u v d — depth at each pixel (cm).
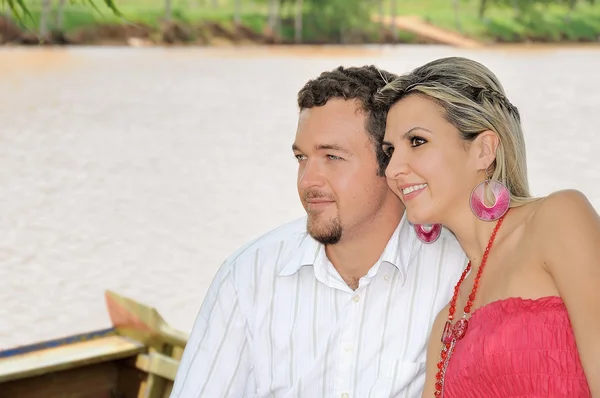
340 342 206
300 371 208
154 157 1409
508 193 182
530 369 168
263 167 1327
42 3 3909
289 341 208
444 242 210
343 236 202
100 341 323
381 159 198
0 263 823
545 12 4881
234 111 1981
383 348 205
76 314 695
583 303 166
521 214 183
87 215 1016
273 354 210
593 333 163
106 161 1369
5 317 682
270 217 1008
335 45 4625
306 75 2838
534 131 1591
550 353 168
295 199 1105
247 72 2917
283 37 4619
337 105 198
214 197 1111
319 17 4734
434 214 186
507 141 183
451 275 208
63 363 299
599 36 4747
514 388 170
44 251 866
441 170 183
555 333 168
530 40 4697
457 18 4853
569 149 1409
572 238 170
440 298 206
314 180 200
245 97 2244
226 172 1285
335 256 208
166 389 317
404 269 205
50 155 1401
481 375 174
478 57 3538
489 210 183
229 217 1006
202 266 818
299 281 210
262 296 211
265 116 1911
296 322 208
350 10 4738
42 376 303
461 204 187
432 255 208
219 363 212
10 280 769
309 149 200
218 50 4131
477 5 4941
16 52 3553
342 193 198
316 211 202
